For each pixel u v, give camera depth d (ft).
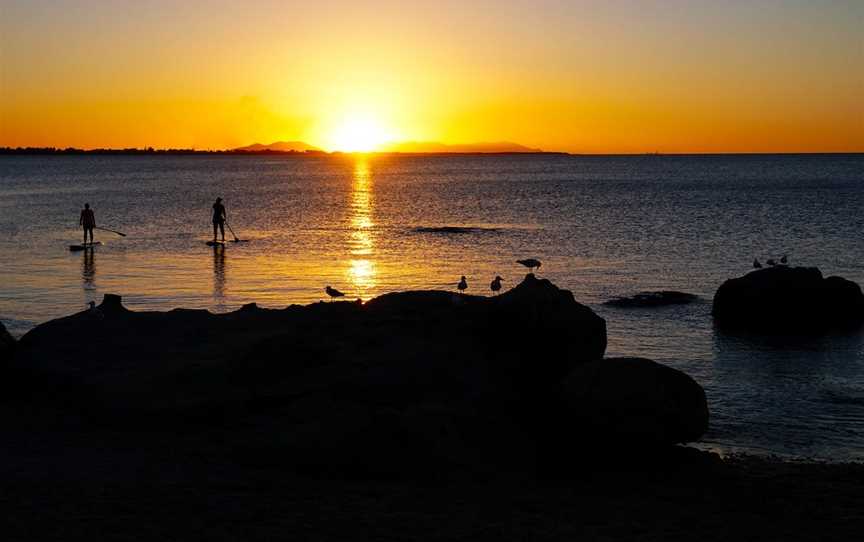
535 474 41.34
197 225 189.98
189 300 92.63
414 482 38.78
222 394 46.37
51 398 49.34
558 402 46.44
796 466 44.80
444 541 31.50
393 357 49.03
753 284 85.66
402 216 224.12
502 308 52.34
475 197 322.96
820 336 79.25
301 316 57.00
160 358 50.70
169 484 36.65
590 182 480.23
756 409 56.65
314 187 415.85
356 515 33.73
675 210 241.35
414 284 105.91
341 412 43.83
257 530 31.78
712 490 40.19
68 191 347.15
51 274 111.45
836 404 57.93
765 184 426.51
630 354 72.08
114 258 129.08
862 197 300.61
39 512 32.71
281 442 40.86
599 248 147.02
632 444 43.96
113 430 44.47
